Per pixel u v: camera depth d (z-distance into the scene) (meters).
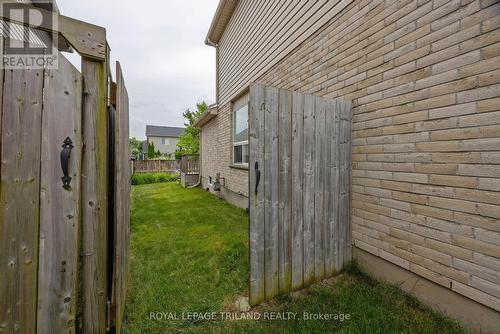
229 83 6.47
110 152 1.51
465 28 1.61
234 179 6.10
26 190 1.06
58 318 1.16
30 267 1.07
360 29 2.46
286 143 2.13
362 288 2.19
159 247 3.23
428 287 1.88
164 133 36.53
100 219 1.34
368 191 2.39
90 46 1.26
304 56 3.40
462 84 1.63
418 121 1.92
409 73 1.98
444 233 1.76
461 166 1.64
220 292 2.16
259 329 1.69
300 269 2.23
